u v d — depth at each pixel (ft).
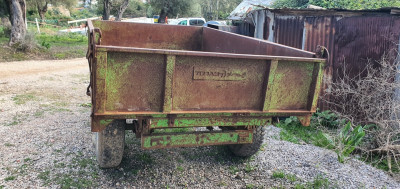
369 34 19.80
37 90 25.81
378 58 19.60
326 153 15.48
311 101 11.00
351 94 20.61
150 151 14.32
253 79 10.36
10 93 24.03
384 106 16.94
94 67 8.45
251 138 11.78
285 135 18.01
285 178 12.67
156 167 12.92
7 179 11.12
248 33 30.35
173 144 10.74
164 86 9.32
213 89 10.03
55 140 14.84
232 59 9.89
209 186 11.82
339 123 19.56
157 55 9.12
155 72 9.28
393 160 15.44
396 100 18.11
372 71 19.69
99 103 8.79
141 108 9.46
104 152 10.97
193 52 9.19
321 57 10.94
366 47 20.01
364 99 19.12
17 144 14.14
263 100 10.50
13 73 33.06
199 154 14.46
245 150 13.58
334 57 21.44
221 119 10.51
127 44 19.11
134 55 8.91
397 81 18.20
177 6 98.17
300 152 15.46
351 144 15.51
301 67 10.69
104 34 18.45
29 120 17.62
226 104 10.32
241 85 10.28
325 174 13.14
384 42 19.25
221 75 9.93
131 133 16.20
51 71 36.01
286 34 23.02
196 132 11.00
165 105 9.46
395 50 18.92
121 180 11.73
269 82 10.30
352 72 20.79
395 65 18.11
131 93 9.23
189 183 11.93
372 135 18.10
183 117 9.99
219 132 11.28
